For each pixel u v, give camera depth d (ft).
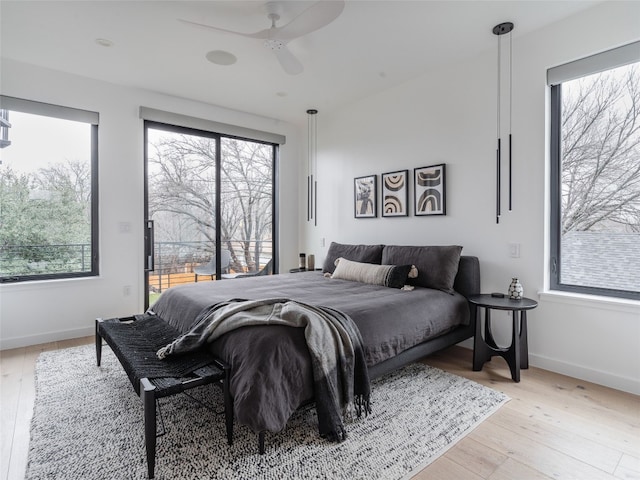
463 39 9.05
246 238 15.28
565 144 8.66
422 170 11.28
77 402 6.92
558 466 5.09
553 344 8.50
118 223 11.77
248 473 4.92
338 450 5.42
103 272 11.52
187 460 5.18
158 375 5.34
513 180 9.16
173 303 8.53
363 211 13.37
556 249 8.77
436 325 8.25
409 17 8.06
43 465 5.09
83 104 11.09
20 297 10.18
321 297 8.29
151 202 12.75
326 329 5.95
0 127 10.20
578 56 8.04
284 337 5.55
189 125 13.11
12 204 10.41
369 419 6.32
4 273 10.34
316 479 4.81
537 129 8.71
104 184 11.50
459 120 10.35
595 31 7.77
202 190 13.89
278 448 5.46
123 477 4.86
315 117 15.44
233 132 14.30
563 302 8.30
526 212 8.93
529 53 8.82
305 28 7.22
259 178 15.67
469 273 9.55
